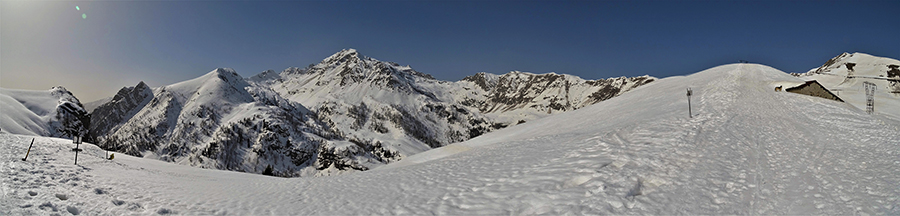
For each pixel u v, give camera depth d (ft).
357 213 41.24
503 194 40.91
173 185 66.08
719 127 75.66
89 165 80.69
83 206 40.93
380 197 47.96
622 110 142.82
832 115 100.94
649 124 81.10
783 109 110.93
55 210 37.55
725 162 49.44
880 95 289.53
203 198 53.52
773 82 158.40
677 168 45.57
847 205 34.32
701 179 41.83
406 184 54.60
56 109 642.63
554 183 41.83
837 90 307.17
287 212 44.42
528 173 49.01
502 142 109.09
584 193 37.29
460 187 47.29
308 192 58.03
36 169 58.23
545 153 64.34
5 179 46.21
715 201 35.70
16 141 100.37
